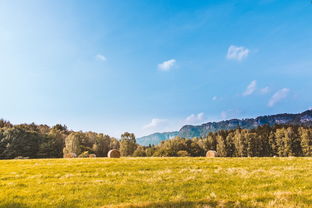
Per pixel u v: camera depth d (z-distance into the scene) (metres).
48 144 122.25
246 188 10.41
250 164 19.56
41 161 26.48
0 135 112.50
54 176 14.98
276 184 10.89
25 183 12.69
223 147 155.75
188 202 8.27
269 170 15.45
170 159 26.31
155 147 167.50
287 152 134.38
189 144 169.25
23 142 115.88
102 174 15.34
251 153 144.12
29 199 9.47
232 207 7.70
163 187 10.89
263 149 146.25
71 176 14.84
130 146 144.00
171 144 161.25
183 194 9.62
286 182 11.39
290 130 139.50
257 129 183.62
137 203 8.35
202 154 165.25
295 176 12.92
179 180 12.55
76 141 119.50
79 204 8.57
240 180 12.15
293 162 20.52
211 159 25.97
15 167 20.45
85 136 171.88
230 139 159.50
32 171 17.45
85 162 23.66
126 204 8.26
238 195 9.20
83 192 10.32
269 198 8.65
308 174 13.57
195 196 9.38
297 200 8.23
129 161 23.86
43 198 9.56
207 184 11.38
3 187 11.82
